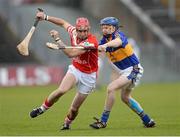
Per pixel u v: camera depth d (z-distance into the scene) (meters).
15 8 95.44
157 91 67.81
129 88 31.55
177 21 97.94
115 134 28.62
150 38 95.25
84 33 29.75
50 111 42.91
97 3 100.62
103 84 83.31
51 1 106.44
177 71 89.81
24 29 91.88
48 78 82.38
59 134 28.83
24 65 82.56
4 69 80.50
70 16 100.50
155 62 89.06
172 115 39.88
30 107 47.50
